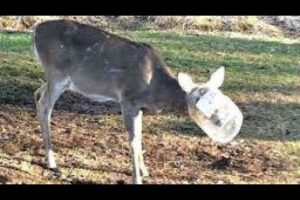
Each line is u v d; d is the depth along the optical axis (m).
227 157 5.60
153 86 5.03
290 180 5.29
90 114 6.32
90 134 5.91
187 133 6.01
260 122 6.32
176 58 7.95
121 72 5.07
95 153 5.57
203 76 7.39
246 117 6.40
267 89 7.13
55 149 5.57
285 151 5.77
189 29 9.68
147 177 5.19
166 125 6.14
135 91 5.04
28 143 5.64
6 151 5.46
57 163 5.34
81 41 5.16
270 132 6.13
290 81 7.42
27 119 6.11
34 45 5.25
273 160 5.60
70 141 5.75
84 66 5.15
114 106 6.53
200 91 4.82
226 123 4.79
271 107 6.68
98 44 5.15
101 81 5.13
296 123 6.34
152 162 5.46
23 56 7.69
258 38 9.38
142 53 5.09
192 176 5.27
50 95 5.20
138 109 5.06
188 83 4.87
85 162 5.39
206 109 4.78
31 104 6.44
